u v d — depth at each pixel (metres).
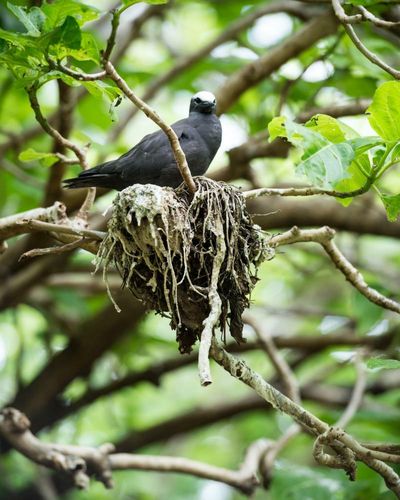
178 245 5.78
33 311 13.92
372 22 6.21
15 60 5.83
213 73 13.03
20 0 6.59
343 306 14.27
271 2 12.12
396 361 5.86
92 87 6.03
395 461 5.89
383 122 5.86
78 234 6.15
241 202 6.05
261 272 14.85
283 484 8.99
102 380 13.96
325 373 12.55
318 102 11.63
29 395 11.07
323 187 5.58
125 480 13.44
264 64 9.73
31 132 11.09
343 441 5.97
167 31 15.46
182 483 14.70
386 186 12.80
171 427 11.59
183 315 5.98
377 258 13.97
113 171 7.59
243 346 11.38
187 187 6.02
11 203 12.36
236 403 11.68
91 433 14.02
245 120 12.12
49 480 11.75
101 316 10.85
